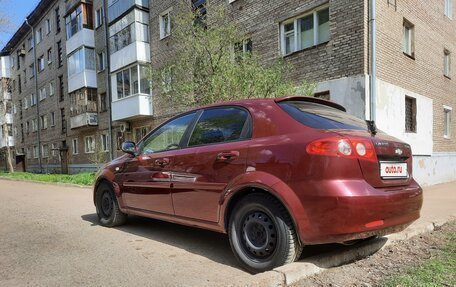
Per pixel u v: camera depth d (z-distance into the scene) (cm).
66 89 2856
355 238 315
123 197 545
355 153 321
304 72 1145
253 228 358
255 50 1326
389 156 357
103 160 2344
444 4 1448
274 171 339
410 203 358
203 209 405
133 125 2058
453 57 1520
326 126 346
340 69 1052
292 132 348
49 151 3247
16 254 439
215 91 861
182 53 958
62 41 2883
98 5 2373
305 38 1188
